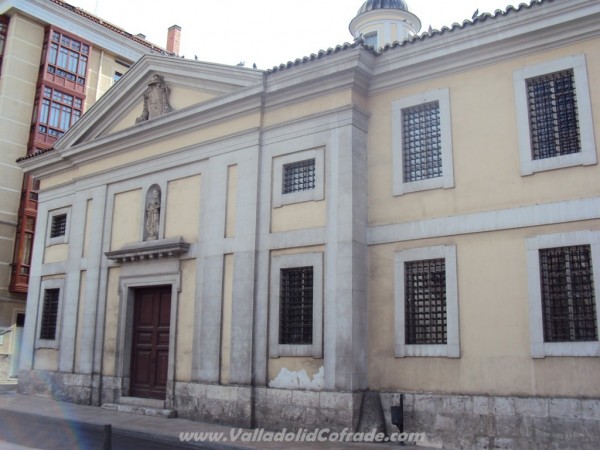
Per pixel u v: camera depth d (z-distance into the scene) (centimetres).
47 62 3147
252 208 1447
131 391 1675
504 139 1185
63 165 2019
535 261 1105
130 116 1844
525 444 1058
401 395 1200
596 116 1096
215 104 1538
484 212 1177
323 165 1358
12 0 3058
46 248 2050
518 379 1088
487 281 1152
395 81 1338
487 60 1226
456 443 1123
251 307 1394
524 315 1102
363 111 1364
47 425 1413
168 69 1692
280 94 1448
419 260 1238
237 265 1443
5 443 1161
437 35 1255
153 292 1689
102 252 1809
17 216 3002
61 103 3195
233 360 1397
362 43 1305
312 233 1338
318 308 1298
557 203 1102
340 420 1212
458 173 1227
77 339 1833
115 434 1303
